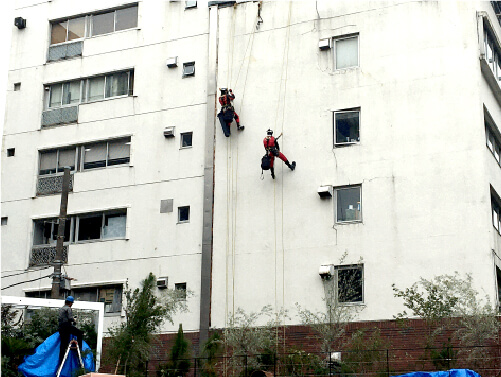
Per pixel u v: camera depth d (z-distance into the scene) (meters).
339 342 28.41
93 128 36.38
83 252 34.84
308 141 31.75
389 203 29.86
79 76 37.44
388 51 31.50
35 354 23.67
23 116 38.00
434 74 30.59
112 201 34.97
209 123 33.78
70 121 37.03
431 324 27.09
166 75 35.53
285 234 31.06
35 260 35.81
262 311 29.97
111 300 33.84
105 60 37.16
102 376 22.33
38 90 38.06
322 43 32.34
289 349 28.45
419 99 30.53
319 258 30.27
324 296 29.70
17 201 36.84
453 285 27.06
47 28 38.84
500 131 32.25
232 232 31.97
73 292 34.66
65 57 38.19
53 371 23.59
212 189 32.84
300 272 30.39
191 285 32.19
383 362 26.78
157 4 36.72
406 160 30.08
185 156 34.06
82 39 38.00
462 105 29.89
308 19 33.16
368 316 28.78
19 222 36.50
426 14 31.34
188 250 32.78
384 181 30.16
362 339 27.98
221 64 34.25
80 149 36.53
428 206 29.28
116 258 34.09
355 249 29.84
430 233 28.97
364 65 31.70
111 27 37.75
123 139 35.78
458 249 28.42
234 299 31.06
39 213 36.28
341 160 31.05
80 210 35.44
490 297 27.50
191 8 35.94
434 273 28.48
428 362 26.66
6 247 36.31
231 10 34.75
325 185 30.89
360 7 32.41
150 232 33.78
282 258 30.83
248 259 31.38
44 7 39.19
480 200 28.64
